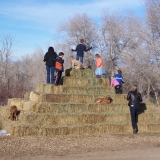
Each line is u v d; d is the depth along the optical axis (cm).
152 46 3416
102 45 4619
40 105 1423
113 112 1556
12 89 2730
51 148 1096
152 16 3475
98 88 1677
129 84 3844
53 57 1666
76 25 4534
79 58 1861
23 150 1052
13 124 1375
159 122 1595
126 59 3734
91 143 1203
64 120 1416
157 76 3388
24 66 6150
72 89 1616
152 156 978
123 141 1263
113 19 4466
